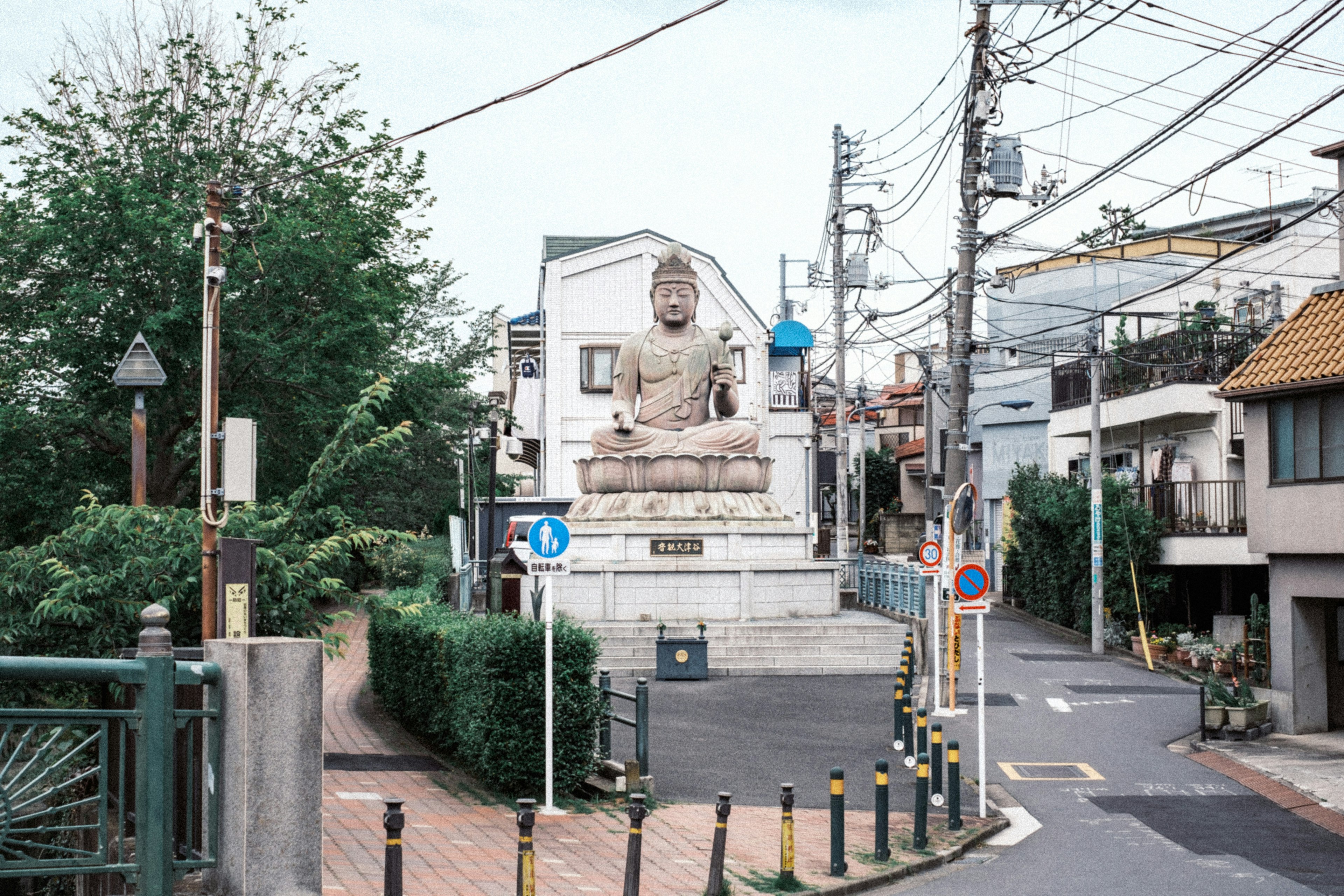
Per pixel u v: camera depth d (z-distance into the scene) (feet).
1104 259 149.79
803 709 75.00
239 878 24.85
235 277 83.05
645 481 100.53
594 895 37.09
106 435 92.22
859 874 42.37
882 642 91.66
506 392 173.68
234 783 25.18
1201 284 122.31
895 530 189.98
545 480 148.46
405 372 90.74
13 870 23.54
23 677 23.13
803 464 160.35
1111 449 128.36
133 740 33.19
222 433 47.06
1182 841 50.11
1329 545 73.00
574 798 52.29
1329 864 46.03
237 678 25.27
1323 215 118.83
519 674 50.24
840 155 136.15
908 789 57.67
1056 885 42.55
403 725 66.39
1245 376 78.33
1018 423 156.04
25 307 85.76
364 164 93.71
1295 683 76.07
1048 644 110.11
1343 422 72.84
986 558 155.84
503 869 39.34
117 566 48.21
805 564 98.27
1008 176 76.84
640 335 105.50
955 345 79.51
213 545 46.37
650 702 76.54
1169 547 105.40
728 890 38.14
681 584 96.99
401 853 31.71
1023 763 65.92
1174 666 96.43
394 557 117.91
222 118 94.53
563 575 49.37
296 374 83.10
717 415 116.26
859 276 134.21
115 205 82.64
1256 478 78.48
